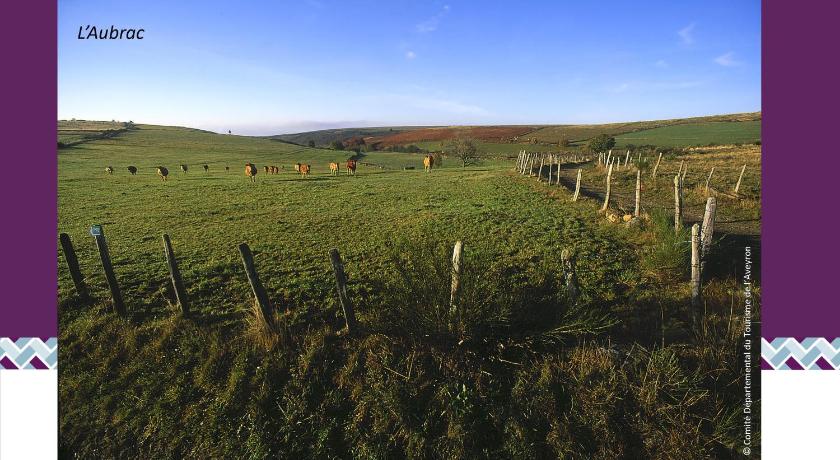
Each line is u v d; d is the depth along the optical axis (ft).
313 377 19.13
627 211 52.16
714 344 18.42
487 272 20.81
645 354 18.48
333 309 25.34
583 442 16.10
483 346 19.58
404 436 17.03
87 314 23.97
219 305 25.93
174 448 17.11
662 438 15.83
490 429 17.10
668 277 27.58
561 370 18.22
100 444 17.21
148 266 33.76
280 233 47.70
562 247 36.14
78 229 54.39
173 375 19.65
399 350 19.94
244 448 16.93
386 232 46.52
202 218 60.95
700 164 113.91
